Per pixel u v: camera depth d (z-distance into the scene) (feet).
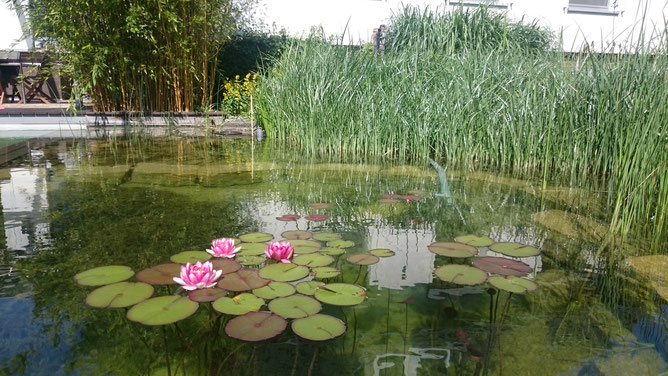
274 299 4.31
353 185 9.93
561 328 4.06
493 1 27.68
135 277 4.78
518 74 14.03
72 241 6.07
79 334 3.85
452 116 13.58
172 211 7.58
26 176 10.29
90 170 11.12
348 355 3.56
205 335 3.84
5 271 5.11
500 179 10.91
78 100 21.35
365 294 4.48
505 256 5.70
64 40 19.35
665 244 6.43
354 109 15.11
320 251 5.64
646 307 4.51
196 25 22.06
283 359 3.50
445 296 4.62
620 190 7.08
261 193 9.02
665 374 3.39
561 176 11.41
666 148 7.14
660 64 8.63
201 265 4.59
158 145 15.76
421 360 3.51
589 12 30.78
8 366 3.42
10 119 20.11
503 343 3.79
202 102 23.93
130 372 3.36
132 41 21.21
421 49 17.85
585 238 6.65
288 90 17.42
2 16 22.27
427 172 11.67
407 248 5.98
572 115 11.64
